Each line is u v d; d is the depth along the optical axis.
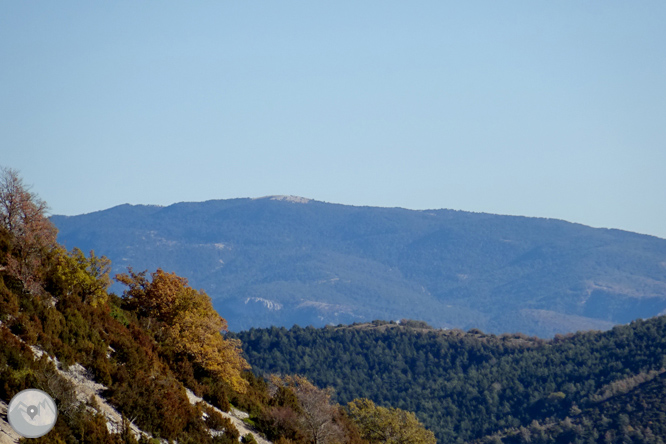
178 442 69.25
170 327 95.94
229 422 79.62
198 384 88.25
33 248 83.44
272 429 89.31
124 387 68.62
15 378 57.28
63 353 68.69
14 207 83.62
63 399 58.75
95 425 58.41
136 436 63.75
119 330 83.69
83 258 88.06
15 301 70.38
